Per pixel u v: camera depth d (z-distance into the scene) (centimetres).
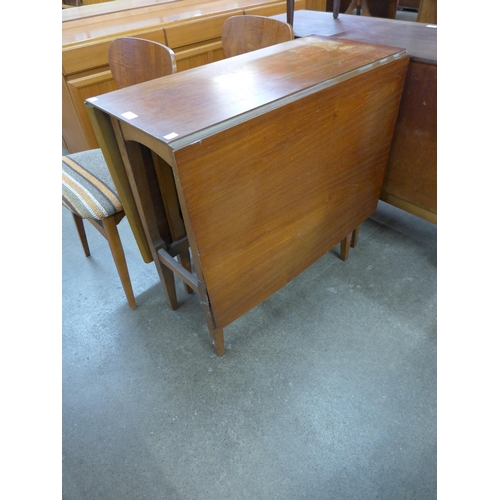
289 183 107
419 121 134
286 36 134
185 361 133
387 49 121
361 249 173
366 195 146
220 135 82
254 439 112
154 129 81
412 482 101
